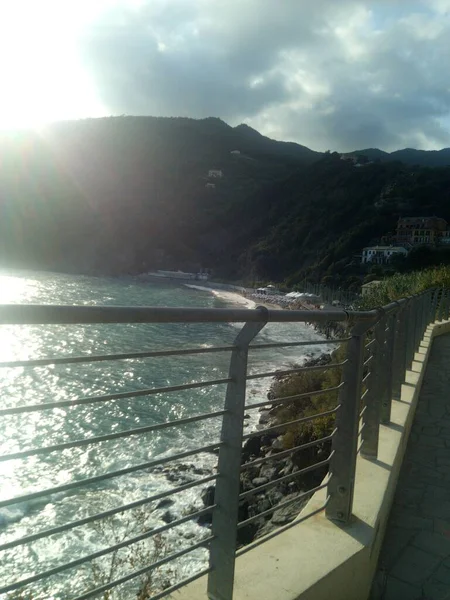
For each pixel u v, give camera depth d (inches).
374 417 162.1
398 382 243.8
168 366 1256.2
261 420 794.2
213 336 1781.5
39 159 7229.3
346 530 114.0
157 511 483.2
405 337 268.7
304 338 2101.4
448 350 468.8
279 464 536.7
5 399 926.4
